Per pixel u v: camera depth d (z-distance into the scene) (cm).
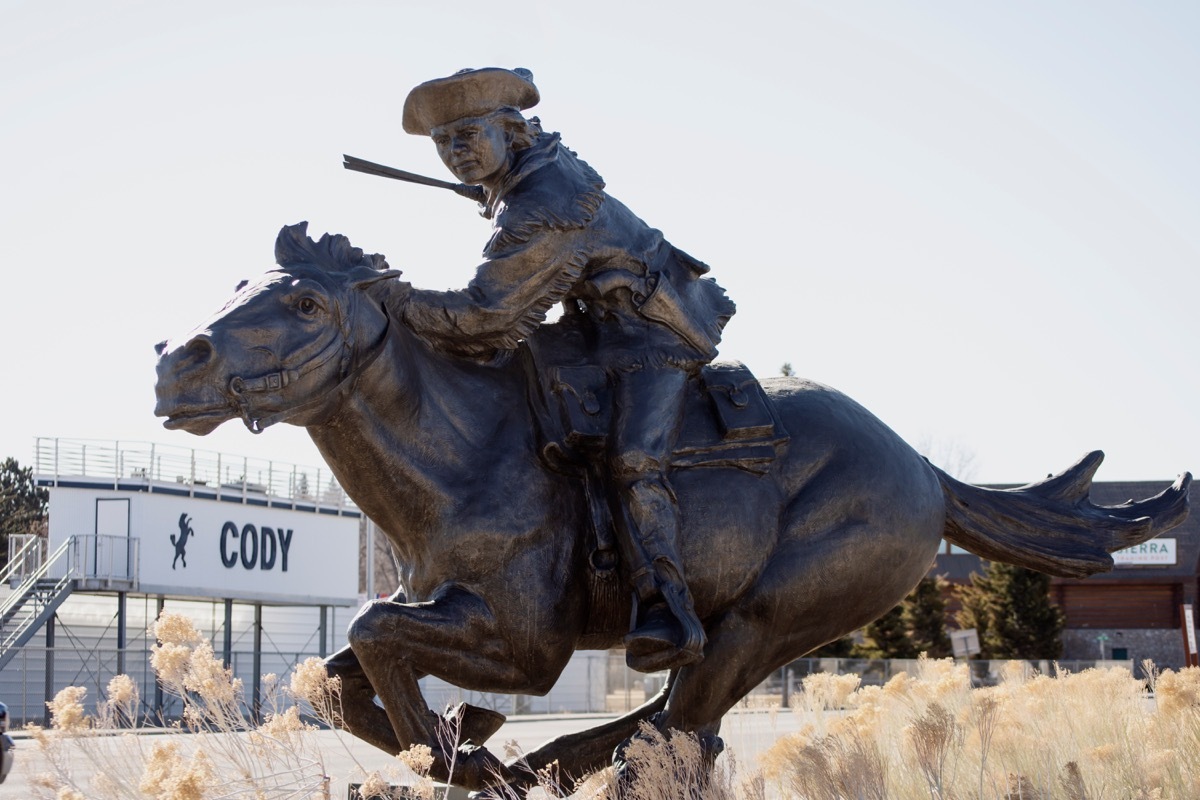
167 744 532
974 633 3756
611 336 640
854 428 660
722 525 614
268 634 3884
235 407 542
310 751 691
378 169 657
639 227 650
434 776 584
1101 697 938
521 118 625
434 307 601
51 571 3519
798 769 630
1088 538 714
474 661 579
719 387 642
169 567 3584
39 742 550
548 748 638
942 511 688
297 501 3972
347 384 572
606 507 610
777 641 630
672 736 577
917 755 650
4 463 6269
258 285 563
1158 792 649
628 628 628
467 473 596
